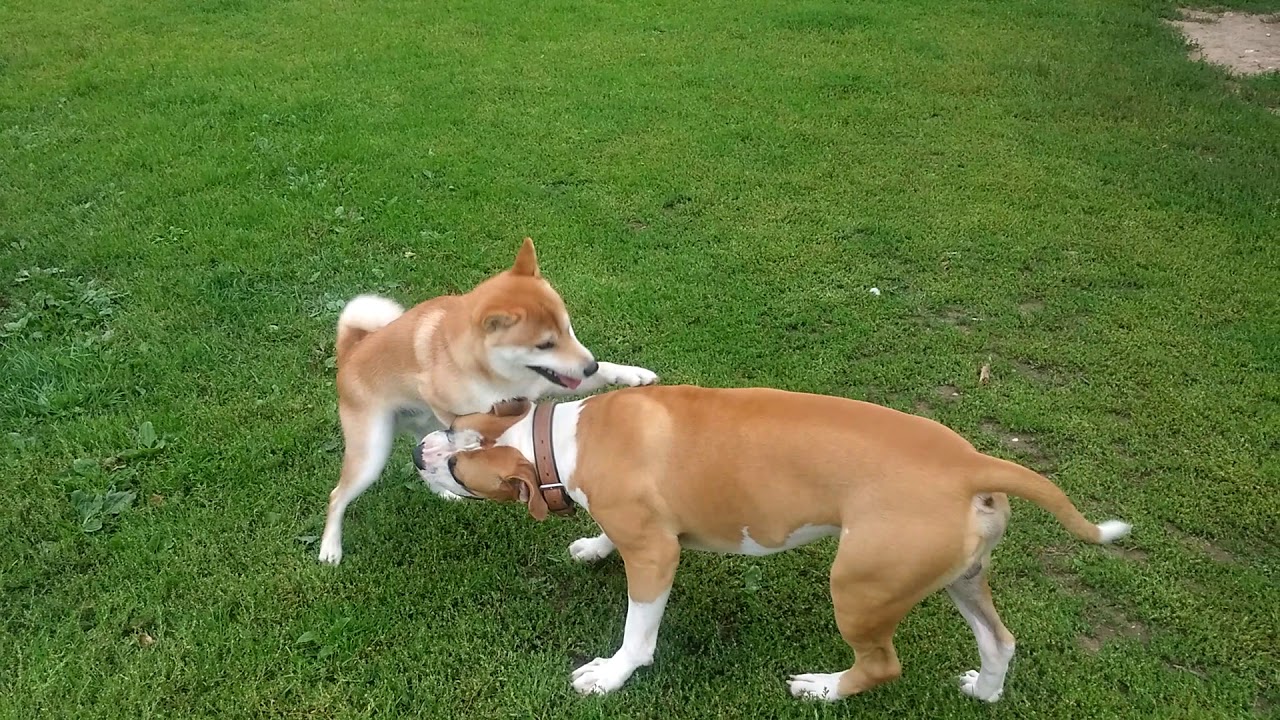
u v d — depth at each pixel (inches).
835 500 54.3
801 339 91.9
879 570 52.6
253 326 94.0
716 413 57.8
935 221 110.5
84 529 71.6
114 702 59.9
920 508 51.9
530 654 63.6
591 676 61.4
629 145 131.5
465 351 70.6
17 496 74.5
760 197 116.9
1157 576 67.2
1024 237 107.0
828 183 120.0
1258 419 80.4
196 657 62.8
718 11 190.1
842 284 100.0
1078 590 67.1
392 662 62.8
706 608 67.0
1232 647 62.7
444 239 108.4
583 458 60.3
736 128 135.8
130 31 180.9
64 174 122.3
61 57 166.2
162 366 87.7
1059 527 71.5
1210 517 71.6
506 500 63.9
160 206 114.7
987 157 126.3
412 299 98.7
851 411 55.9
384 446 71.2
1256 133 130.0
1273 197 113.1
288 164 125.3
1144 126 134.0
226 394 85.6
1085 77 151.4
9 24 185.0
